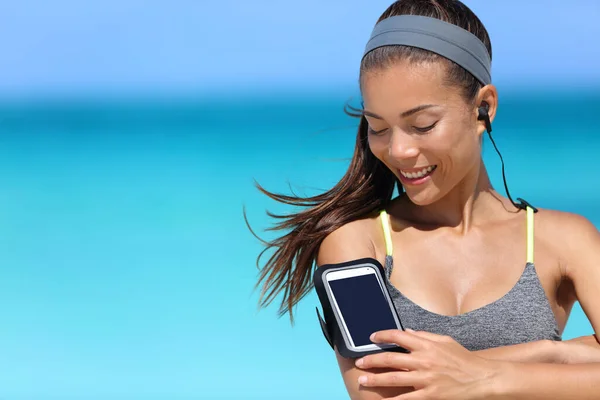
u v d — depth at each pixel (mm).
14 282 14875
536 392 4336
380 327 4535
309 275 5074
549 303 4762
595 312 4750
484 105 4676
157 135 35000
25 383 10586
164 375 10812
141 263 15891
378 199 4984
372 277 4621
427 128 4461
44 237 18047
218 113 41781
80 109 44531
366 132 4938
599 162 25375
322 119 38312
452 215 4887
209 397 10141
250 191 22375
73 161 28734
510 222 4922
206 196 22125
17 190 23578
